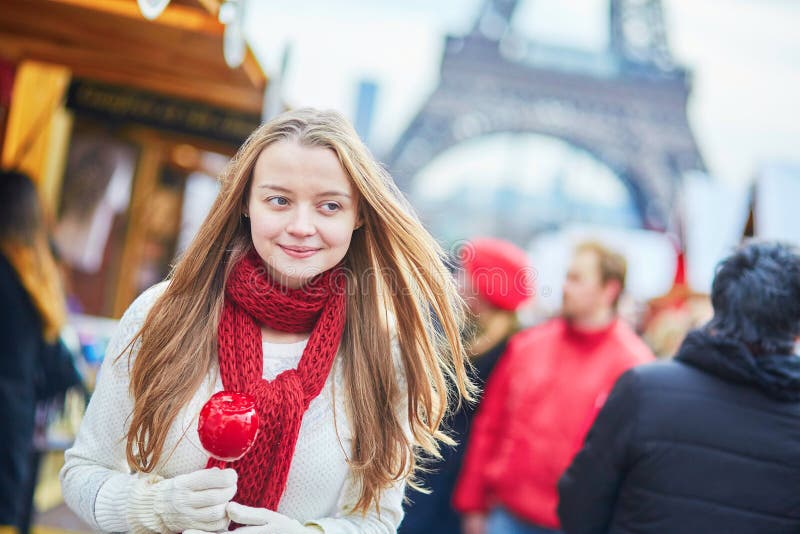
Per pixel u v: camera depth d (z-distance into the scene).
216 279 1.55
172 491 1.37
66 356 3.30
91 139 6.43
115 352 1.55
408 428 1.69
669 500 2.04
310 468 1.52
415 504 3.71
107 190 6.67
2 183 3.07
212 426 1.33
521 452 3.33
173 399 1.45
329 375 1.59
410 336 1.64
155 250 8.52
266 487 1.45
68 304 6.35
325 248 1.48
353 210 1.52
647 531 2.05
